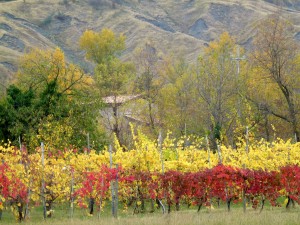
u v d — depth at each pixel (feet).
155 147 94.48
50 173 84.94
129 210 95.20
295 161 97.30
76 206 90.58
